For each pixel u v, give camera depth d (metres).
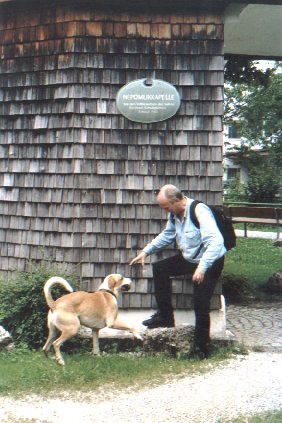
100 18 7.97
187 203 7.11
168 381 6.43
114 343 7.51
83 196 7.95
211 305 7.93
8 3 8.23
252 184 28.91
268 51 11.91
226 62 14.30
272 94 32.19
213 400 5.83
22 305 7.53
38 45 8.19
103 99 7.96
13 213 8.31
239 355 7.39
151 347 7.37
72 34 7.97
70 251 7.97
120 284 7.32
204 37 8.00
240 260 15.01
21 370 6.59
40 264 8.10
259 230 23.27
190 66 7.98
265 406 5.63
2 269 8.39
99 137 7.95
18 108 8.29
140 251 7.97
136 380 6.45
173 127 7.98
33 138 8.20
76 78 7.95
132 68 7.97
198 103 7.98
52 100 8.08
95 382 6.36
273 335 8.41
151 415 5.48
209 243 6.93
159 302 7.38
